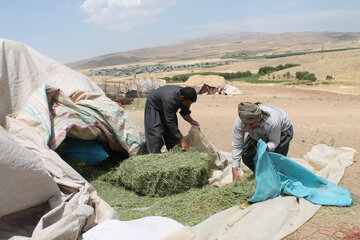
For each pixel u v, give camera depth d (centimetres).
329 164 664
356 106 1958
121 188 634
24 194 403
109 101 740
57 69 774
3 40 712
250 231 412
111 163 739
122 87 2705
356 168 680
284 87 3841
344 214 466
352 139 1001
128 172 609
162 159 632
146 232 368
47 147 552
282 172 527
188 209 510
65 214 404
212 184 621
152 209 523
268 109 528
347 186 586
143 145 744
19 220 414
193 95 653
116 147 728
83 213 408
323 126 1216
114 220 406
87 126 662
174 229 376
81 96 738
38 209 426
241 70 10288
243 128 530
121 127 713
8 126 591
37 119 606
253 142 558
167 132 734
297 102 2192
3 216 397
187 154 652
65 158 670
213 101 2312
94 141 711
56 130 619
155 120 707
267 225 425
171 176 578
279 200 488
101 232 380
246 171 681
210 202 524
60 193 445
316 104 2073
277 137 517
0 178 381
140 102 2133
